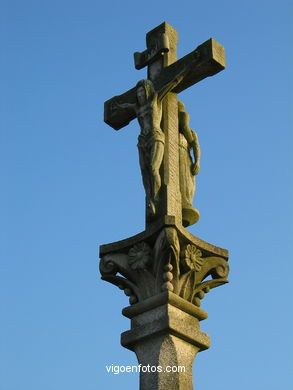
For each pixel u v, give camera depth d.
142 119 14.34
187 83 14.73
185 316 12.95
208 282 13.53
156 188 13.53
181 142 14.52
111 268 13.52
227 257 13.77
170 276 12.91
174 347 12.57
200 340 12.95
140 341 12.89
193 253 13.22
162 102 14.56
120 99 15.46
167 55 15.00
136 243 13.29
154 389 12.35
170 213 13.38
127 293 13.34
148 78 15.02
